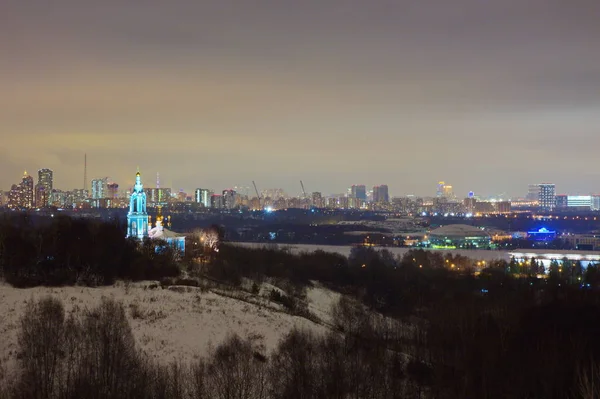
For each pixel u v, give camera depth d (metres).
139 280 198.75
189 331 148.88
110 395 99.50
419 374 154.25
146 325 148.50
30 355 108.12
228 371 108.75
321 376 124.25
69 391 99.75
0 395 100.31
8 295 157.50
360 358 142.25
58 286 173.38
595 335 183.38
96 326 119.50
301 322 180.50
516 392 143.50
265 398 111.69
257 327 161.62
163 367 119.06
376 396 127.44
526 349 170.12
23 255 184.38
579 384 129.25
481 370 150.25
